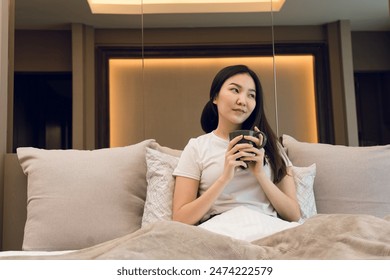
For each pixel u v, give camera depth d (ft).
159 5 10.73
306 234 2.98
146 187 6.13
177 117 10.33
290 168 5.94
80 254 2.97
